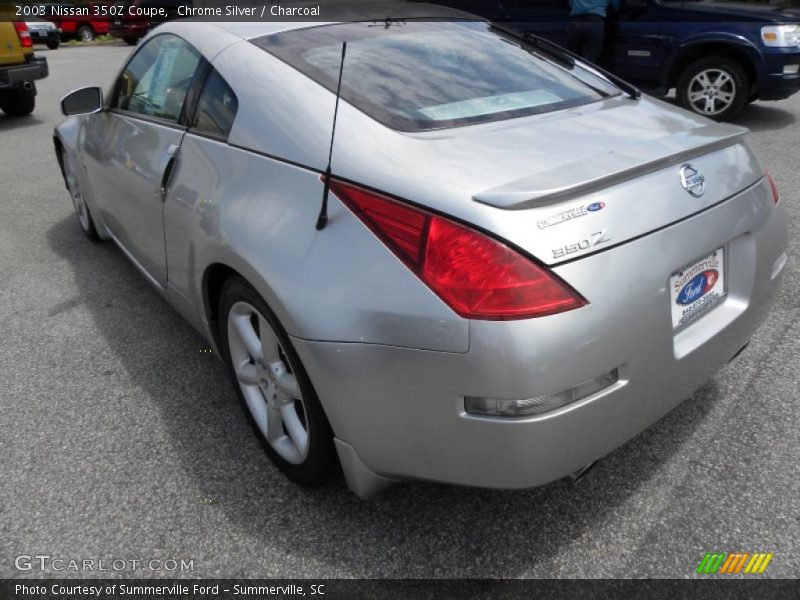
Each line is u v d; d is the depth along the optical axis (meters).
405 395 1.79
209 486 2.42
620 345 1.77
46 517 2.30
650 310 1.82
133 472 2.50
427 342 1.71
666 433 2.57
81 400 2.95
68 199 5.88
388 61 2.43
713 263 2.08
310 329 1.88
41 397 2.98
